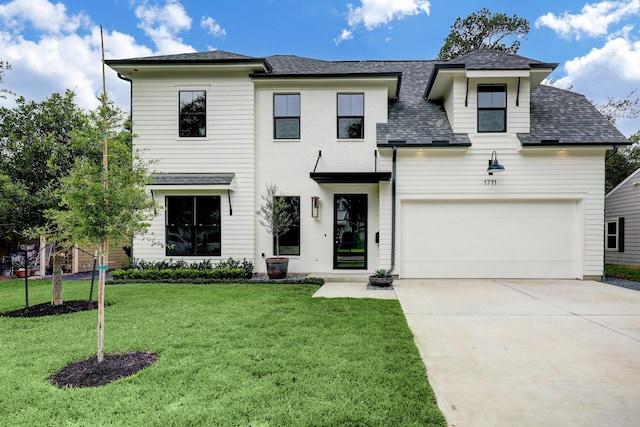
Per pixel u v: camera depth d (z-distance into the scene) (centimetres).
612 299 690
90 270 1207
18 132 605
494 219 958
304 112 1066
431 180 959
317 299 680
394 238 957
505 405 284
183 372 331
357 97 1072
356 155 1060
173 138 1046
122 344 412
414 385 308
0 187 570
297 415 258
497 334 469
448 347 418
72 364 358
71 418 255
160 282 911
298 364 351
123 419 252
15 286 906
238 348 398
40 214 589
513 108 948
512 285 856
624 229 1245
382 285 827
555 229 945
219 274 964
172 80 1045
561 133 941
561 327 500
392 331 466
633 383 323
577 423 258
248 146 1043
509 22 2128
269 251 1065
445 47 2272
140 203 397
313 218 1062
